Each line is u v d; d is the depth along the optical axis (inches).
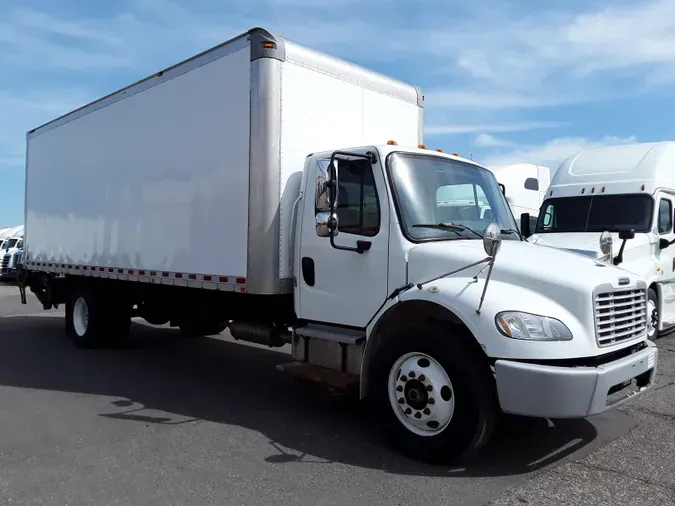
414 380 179.2
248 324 262.2
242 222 229.6
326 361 211.0
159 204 279.0
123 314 355.3
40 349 361.7
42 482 164.6
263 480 165.5
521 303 164.7
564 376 154.9
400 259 191.8
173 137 269.9
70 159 362.0
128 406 238.4
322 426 213.5
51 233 385.7
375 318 194.4
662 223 392.2
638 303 190.2
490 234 160.9
